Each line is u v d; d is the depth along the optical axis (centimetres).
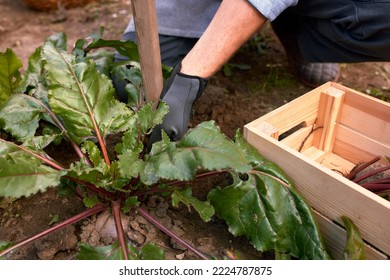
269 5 114
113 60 166
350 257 99
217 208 113
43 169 98
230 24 117
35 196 132
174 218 124
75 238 117
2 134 146
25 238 113
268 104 180
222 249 117
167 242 117
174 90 123
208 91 185
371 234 102
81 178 104
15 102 133
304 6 152
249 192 112
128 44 146
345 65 211
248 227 110
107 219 118
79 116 120
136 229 117
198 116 168
